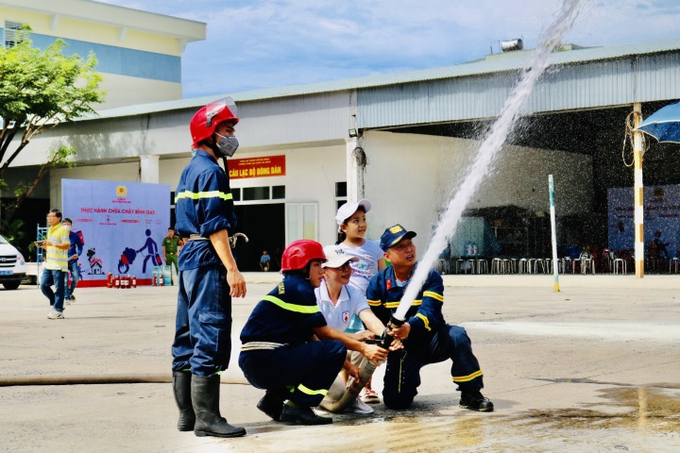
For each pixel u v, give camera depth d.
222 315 4.99
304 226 31.23
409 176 28.86
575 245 33.72
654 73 22.05
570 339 9.70
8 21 41.06
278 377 5.28
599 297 17.16
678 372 7.29
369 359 5.30
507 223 31.64
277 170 31.92
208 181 4.96
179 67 47.91
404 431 5.12
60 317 13.67
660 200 32.00
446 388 6.71
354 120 27.23
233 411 5.85
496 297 17.56
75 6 42.59
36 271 29.50
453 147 30.31
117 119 32.66
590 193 34.88
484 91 24.67
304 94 28.23
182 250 5.07
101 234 24.69
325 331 5.41
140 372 7.30
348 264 5.72
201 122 5.10
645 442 4.75
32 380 6.95
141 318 13.70
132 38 45.66
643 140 22.70
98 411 5.82
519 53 26.86
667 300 15.99
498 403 6.00
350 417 5.59
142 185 25.50
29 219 38.59
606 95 22.73
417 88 25.91
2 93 30.64
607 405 5.88
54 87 31.45
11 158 32.75
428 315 5.56
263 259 31.64
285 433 5.10
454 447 4.68
